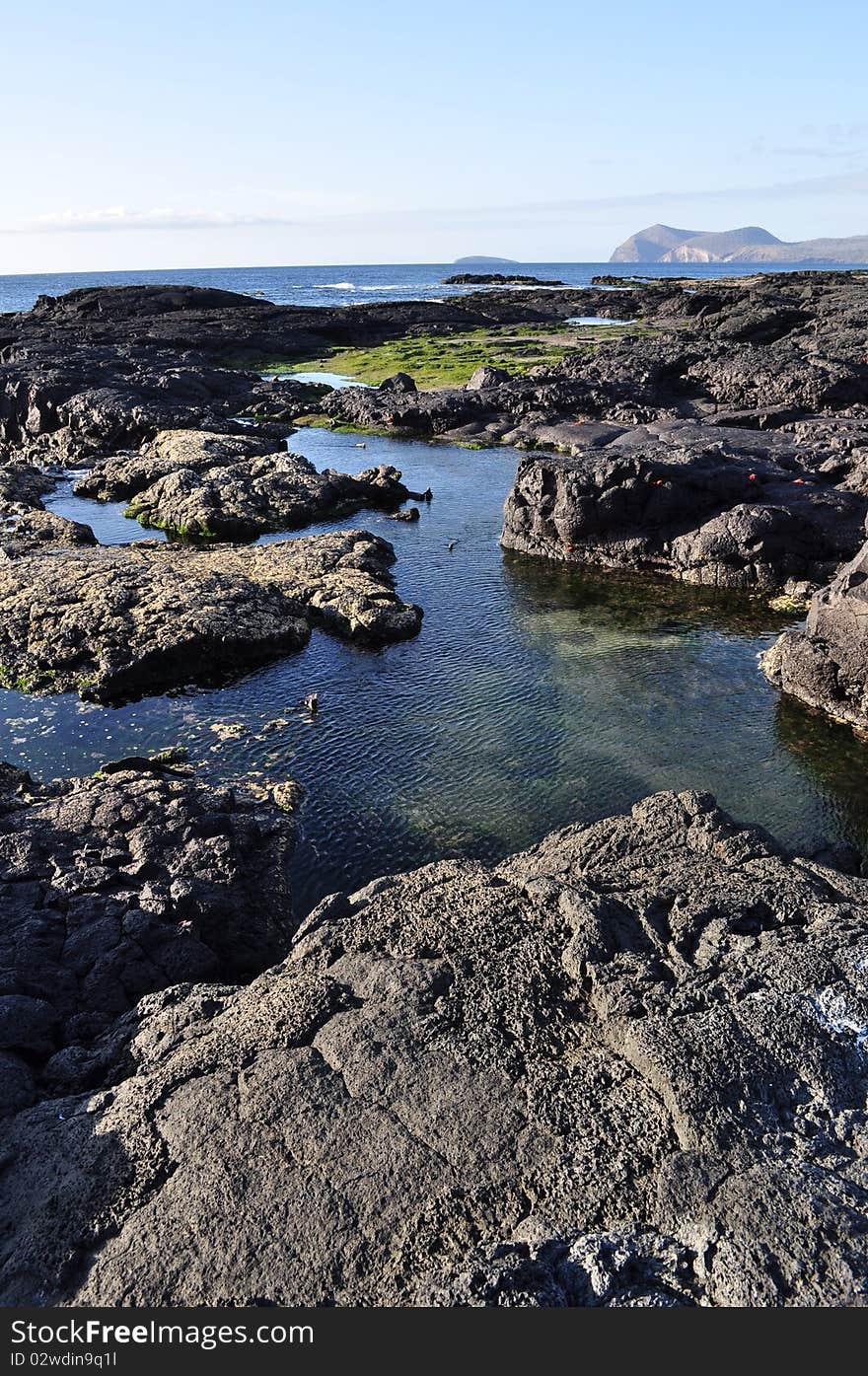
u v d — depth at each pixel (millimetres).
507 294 168750
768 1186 9922
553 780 24109
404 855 21094
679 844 16516
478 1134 10742
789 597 37156
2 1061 12906
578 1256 9352
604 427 63000
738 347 76562
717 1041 11523
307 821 22375
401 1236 9734
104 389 70875
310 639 33844
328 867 20703
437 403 71438
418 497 53656
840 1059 11484
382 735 26547
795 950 13164
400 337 121562
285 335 114375
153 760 24453
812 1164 10250
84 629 31109
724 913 14133
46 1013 14117
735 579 38562
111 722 27516
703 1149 10352
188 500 48750
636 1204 9930
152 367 83188
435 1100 11211
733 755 25391
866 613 26609
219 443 60906
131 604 33125
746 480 42156
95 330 108250
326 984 13164
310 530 47938
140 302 132750
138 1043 13203
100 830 19141
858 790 23688
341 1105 11227
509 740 26203
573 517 41906
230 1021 12969
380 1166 10469
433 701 28672
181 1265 9648
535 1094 11211
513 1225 9820
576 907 13844
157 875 18078
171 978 15602
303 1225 9906
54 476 60719
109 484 55594
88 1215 10344
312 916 15164
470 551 44406
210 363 95062
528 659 31812
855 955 13000
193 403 75562
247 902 18109
